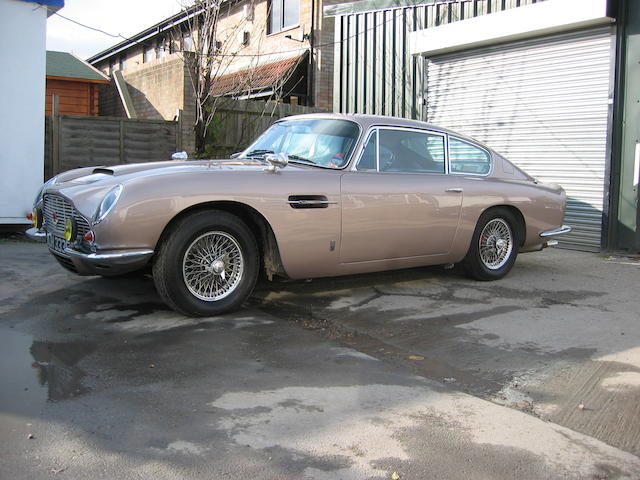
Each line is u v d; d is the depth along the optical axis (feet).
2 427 9.54
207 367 12.30
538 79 30.32
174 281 14.71
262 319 15.71
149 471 8.39
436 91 35.86
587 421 10.40
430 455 9.07
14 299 17.11
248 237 15.66
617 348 14.14
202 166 15.90
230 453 8.94
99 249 13.98
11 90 28.84
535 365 13.01
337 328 15.37
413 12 37.68
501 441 9.57
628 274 22.74
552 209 21.59
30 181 29.68
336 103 43.57
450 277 21.35
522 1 31.40
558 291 19.72
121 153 34.58
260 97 52.13
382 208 17.24
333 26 50.60
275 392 11.18
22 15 28.78
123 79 55.42
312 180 16.17
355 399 10.98
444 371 12.64
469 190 19.29
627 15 26.84
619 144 27.55
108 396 10.79
